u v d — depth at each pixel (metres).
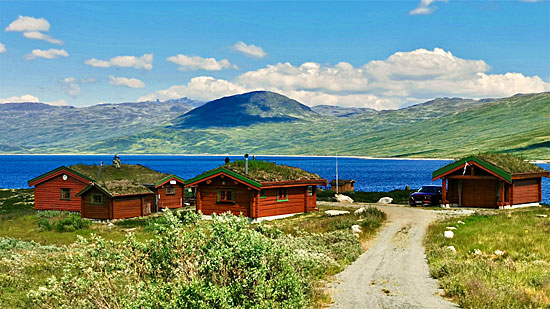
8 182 150.25
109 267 11.74
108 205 46.09
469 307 14.70
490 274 18.98
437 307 15.05
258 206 40.44
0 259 24.34
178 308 10.38
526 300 15.11
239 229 12.18
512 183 46.44
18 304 15.71
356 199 62.88
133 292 11.55
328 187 86.25
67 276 11.91
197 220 12.35
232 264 11.56
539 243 25.50
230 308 10.51
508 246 25.17
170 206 53.97
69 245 32.06
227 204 42.16
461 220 35.59
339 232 30.02
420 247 27.11
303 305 13.12
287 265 12.30
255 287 11.30
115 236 34.69
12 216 48.09
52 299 14.38
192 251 11.70
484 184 47.09
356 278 19.59
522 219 34.09
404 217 39.16
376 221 35.41
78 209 50.88
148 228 12.67
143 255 11.91
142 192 48.81
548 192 86.00
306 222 37.72
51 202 52.22
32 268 22.25
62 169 51.12
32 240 33.97
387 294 16.86
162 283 11.27
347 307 15.09
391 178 147.12
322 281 18.89
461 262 20.97
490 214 39.16
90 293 11.72
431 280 19.23
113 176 51.97
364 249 26.80
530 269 19.86
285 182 42.31
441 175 48.06
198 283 10.57
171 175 54.16
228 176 41.25
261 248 11.59
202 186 43.44
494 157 48.06
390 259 23.86
